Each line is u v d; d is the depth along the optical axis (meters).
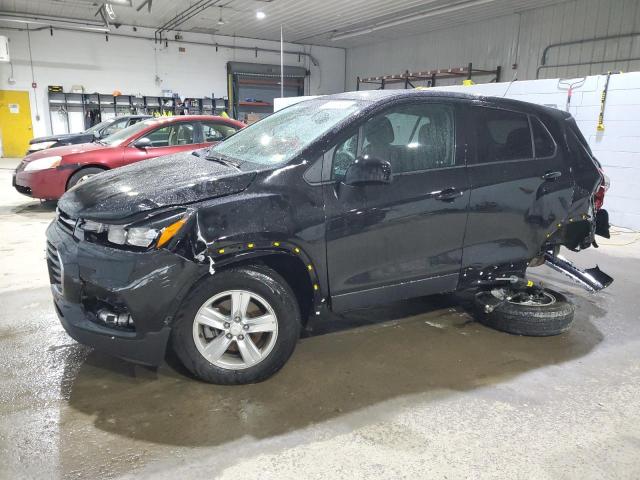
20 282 4.47
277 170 2.76
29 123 18.50
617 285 4.79
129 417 2.48
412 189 3.05
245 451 2.25
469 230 3.30
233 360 2.77
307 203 2.76
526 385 2.91
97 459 2.17
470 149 3.32
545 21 15.25
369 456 2.24
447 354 3.28
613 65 13.63
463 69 16.95
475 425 2.50
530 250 3.62
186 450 2.24
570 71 14.74
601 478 2.14
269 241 2.64
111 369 2.95
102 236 2.55
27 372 2.90
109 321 2.54
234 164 2.97
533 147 3.59
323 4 15.66
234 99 22.12
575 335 3.64
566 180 3.66
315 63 24.02
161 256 2.45
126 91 20.02
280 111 3.85
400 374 3.00
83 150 7.34
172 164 3.15
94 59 19.17
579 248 3.98
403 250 3.09
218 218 2.55
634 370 3.12
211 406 2.59
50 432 2.35
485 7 15.32
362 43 22.92
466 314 3.99
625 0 13.17
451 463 2.21
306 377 2.92
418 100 3.20
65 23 18.25
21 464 2.13
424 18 16.83
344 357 3.20
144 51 20.05
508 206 3.42
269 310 2.73
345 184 2.87
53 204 8.47
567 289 4.66
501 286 3.79
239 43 22.00
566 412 2.63
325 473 2.12
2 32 17.55
